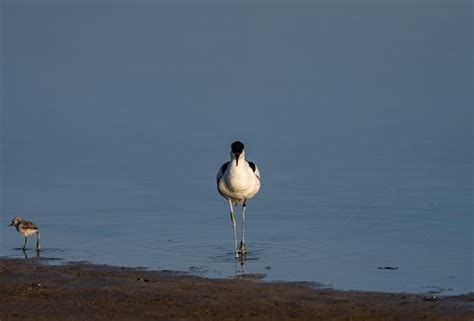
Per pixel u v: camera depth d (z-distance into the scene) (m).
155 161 27.12
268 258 16.34
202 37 72.50
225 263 15.99
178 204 21.39
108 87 45.72
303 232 18.45
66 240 17.92
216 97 41.53
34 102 40.53
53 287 14.08
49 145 30.11
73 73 51.72
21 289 13.93
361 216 19.78
